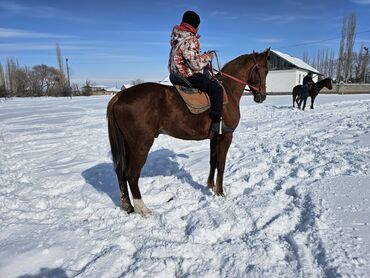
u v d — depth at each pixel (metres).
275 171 5.22
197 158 6.67
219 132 4.21
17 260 2.99
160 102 3.94
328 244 2.90
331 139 7.81
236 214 3.82
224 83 4.58
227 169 5.81
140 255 3.12
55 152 8.03
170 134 4.23
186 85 4.09
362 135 7.98
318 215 3.47
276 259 2.90
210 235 3.44
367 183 4.34
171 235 3.50
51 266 2.96
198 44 3.94
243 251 3.03
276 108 17.62
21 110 21.92
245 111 16.78
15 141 9.85
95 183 5.34
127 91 3.98
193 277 2.73
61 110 21.08
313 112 14.53
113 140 4.01
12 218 4.02
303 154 6.29
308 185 4.46
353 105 17.09
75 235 3.49
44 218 4.05
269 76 48.12
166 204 4.39
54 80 73.31
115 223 3.81
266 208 3.86
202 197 4.54
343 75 56.84
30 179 5.71
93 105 25.38
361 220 3.32
